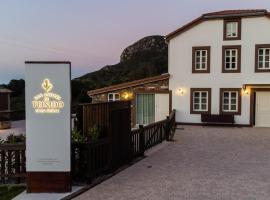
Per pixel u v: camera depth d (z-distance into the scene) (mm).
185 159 12469
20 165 8766
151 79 25797
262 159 12508
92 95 26812
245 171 10523
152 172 10312
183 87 25391
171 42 25594
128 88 26234
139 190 8352
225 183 9078
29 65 7953
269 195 7996
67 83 7988
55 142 8000
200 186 8758
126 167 10977
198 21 24875
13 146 8688
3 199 7605
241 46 24281
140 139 13016
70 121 8008
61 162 8008
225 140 17594
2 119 30766
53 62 7961
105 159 9750
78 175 8766
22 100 48469
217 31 24672
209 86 24906
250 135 19641
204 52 25078
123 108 11109
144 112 26125
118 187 8617
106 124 9961
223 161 12109
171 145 15953
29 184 8008
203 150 14516
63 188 8008
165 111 25750
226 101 24781
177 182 9141
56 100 7988
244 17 24125
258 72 24047
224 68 24609
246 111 24281
